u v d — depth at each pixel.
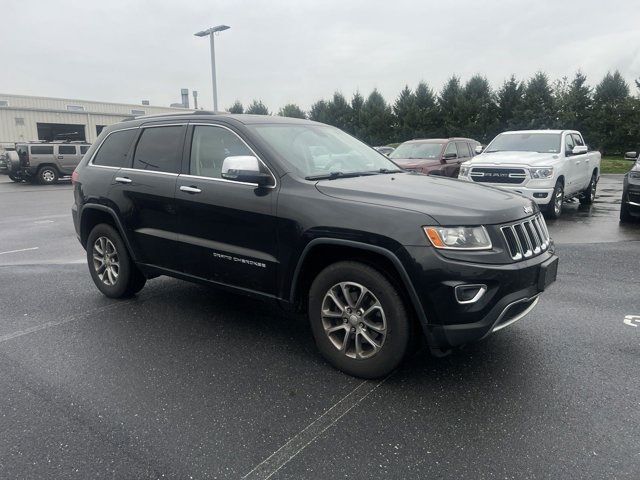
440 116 46.56
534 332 4.33
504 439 2.85
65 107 33.53
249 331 4.50
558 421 3.01
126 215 4.91
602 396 3.28
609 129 40.34
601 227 9.54
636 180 9.53
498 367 3.71
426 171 12.91
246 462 2.69
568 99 40.66
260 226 3.86
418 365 3.77
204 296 5.50
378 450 2.77
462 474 2.57
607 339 4.18
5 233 10.08
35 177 23.31
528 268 3.35
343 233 3.41
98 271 5.50
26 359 3.96
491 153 11.38
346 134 5.19
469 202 3.40
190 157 4.46
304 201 3.64
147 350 4.11
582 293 5.39
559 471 2.57
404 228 3.22
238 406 3.24
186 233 4.41
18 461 2.70
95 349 4.14
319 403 3.27
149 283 6.03
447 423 3.02
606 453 2.71
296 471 2.61
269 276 3.88
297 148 4.23
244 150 4.12
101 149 5.41
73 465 2.67
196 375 3.67
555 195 10.25
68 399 3.34
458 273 3.12
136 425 3.04
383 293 3.36
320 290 3.67
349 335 3.61
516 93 44.47
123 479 2.56
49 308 5.17
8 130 30.86
